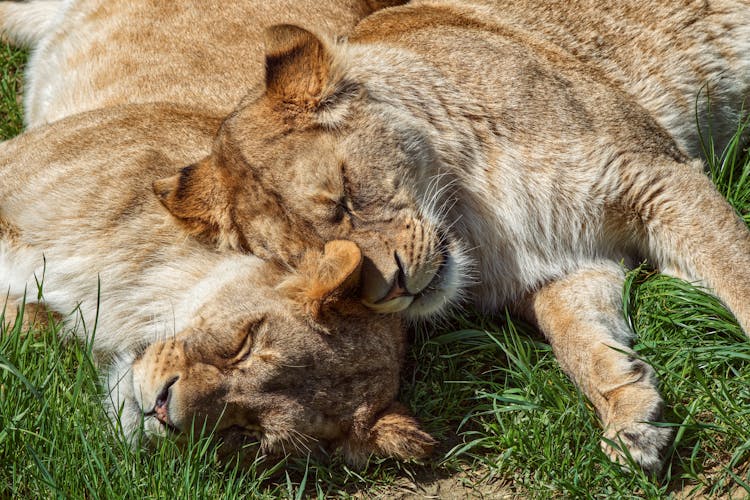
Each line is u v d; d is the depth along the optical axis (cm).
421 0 1099
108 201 888
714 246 869
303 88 851
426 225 834
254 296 781
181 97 1038
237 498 733
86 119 959
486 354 872
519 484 758
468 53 938
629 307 881
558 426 779
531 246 910
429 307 830
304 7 1106
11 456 750
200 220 852
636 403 757
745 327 828
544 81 920
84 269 881
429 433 798
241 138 849
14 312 894
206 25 1088
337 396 760
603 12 1032
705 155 998
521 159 905
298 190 814
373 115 868
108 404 797
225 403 746
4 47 1298
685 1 1038
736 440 752
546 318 880
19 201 900
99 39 1129
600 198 899
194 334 772
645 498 727
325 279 750
